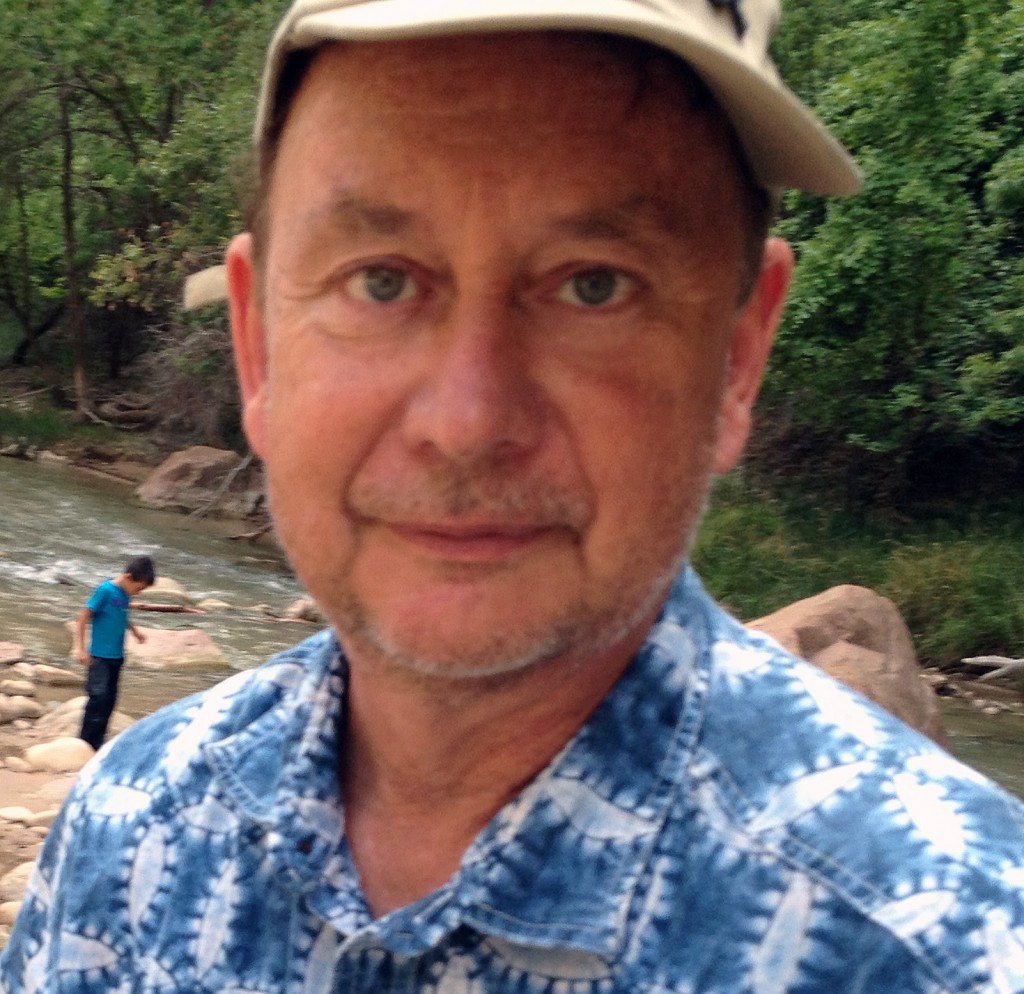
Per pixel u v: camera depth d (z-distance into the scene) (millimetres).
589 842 1088
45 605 12266
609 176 1041
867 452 17156
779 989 1003
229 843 1257
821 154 1091
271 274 1180
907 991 971
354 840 1239
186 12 23500
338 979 1132
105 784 1373
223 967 1212
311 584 1140
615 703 1137
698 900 1050
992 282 16203
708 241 1098
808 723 1112
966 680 13266
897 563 14758
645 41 1040
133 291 22156
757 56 1081
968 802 1054
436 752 1172
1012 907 983
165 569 15195
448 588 1076
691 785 1095
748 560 15375
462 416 1026
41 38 23828
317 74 1107
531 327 1064
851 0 17938
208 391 22469
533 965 1068
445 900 1092
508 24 953
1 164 26281
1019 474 16781
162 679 10234
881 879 1006
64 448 24188
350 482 1094
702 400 1111
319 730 1256
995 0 14219
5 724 8461
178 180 20781
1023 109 15852
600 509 1067
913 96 14258
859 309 15359
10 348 30438
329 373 1095
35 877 1440
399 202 1052
